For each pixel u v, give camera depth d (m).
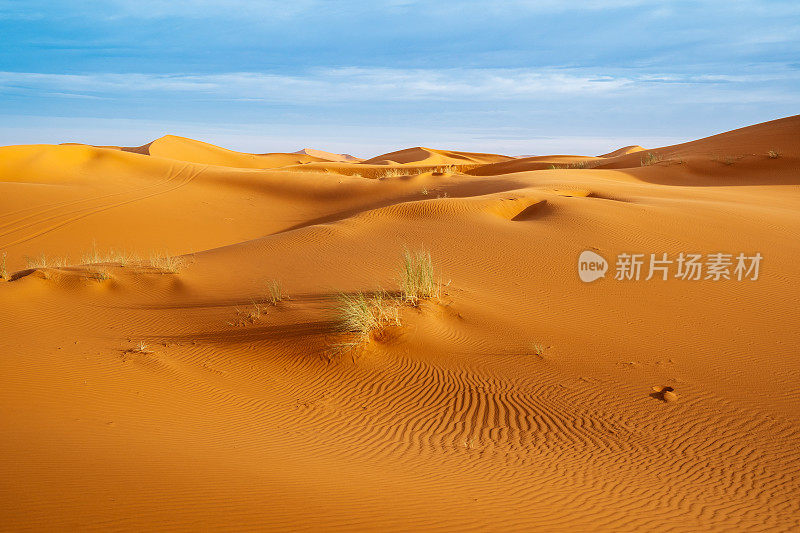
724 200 25.97
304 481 5.73
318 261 16.91
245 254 18.44
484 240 18.09
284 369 10.20
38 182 43.44
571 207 21.09
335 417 8.45
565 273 15.20
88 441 6.39
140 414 7.77
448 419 8.39
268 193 41.31
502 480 6.39
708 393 9.06
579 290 14.02
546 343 11.06
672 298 13.45
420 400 9.04
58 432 6.64
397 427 8.12
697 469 6.89
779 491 6.36
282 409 8.64
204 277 15.80
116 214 32.50
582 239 17.86
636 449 7.44
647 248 17.09
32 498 4.72
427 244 17.94
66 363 9.54
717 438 7.73
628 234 18.30
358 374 9.96
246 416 8.23
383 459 6.96
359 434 7.84
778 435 7.76
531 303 13.18
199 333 11.73
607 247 17.14
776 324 11.88
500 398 9.02
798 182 37.47
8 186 36.91
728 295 13.58
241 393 9.14
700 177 40.44
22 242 26.55
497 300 13.27
